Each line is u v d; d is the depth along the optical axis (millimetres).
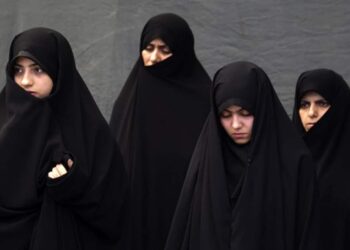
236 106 4160
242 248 4004
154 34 5730
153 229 5328
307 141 5184
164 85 5680
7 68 4215
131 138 5523
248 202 4062
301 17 6191
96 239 4367
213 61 6320
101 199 4277
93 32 6453
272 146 4176
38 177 4117
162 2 6375
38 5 6477
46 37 4289
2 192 4074
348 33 6113
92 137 4332
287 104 6211
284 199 4102
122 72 6430
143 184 5387
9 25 6500
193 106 5645
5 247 4078
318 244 4078
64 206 4227
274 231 4059
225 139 4297
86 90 4477
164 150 5453
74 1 6465
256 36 6258
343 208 4914
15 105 4156
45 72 4230
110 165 4383
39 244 4062
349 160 5066
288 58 6207
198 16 6340
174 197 5371
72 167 4078
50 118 4199
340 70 6125
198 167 4316
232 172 4230
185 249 4207
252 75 4234
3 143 4094
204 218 4133
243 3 6277
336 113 5141
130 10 6414
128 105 5676
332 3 6141
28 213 4137
